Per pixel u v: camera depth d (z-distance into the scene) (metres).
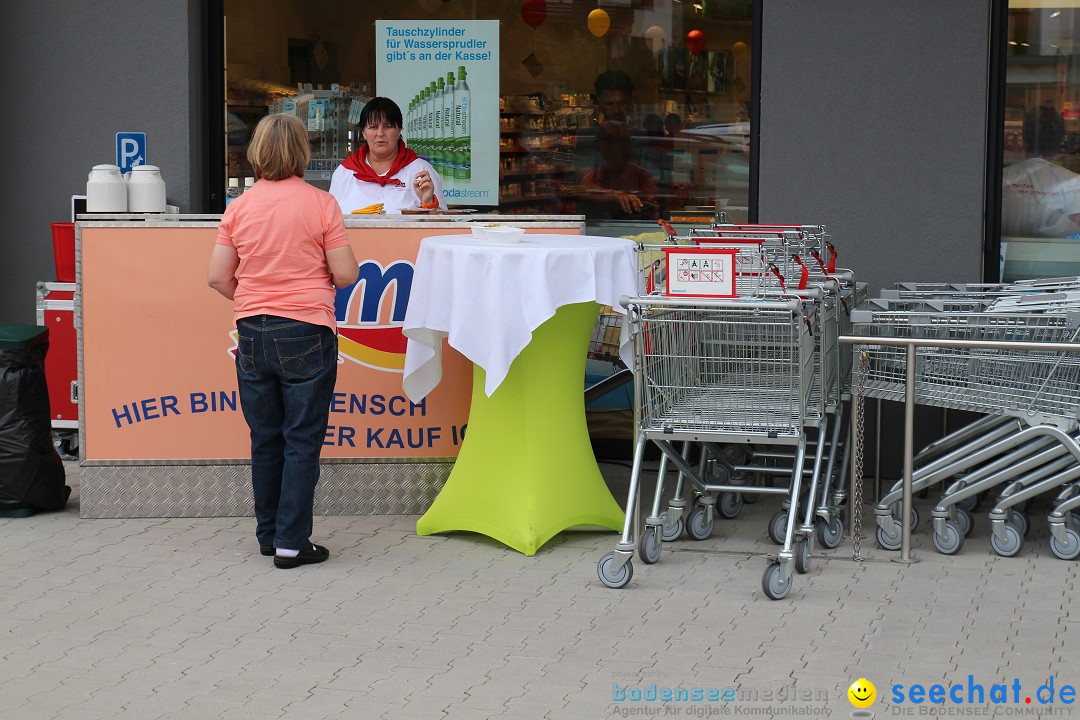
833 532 5.93
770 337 5.49
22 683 4.40
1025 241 7.21
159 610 5.11
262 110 7.87
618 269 5.59
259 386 5.57
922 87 6.97
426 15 7.84
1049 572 5.59
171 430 6.39
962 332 5.82
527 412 5.88
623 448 7.71
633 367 5.39
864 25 6.98
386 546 5.95
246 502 6.44
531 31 7.79
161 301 6.32
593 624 4.95
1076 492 6.06
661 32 7.60
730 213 7.62
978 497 6.66
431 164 7.95
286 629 4.90
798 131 7.12
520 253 5.43
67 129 7.64
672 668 4.51
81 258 6.31
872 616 5.02
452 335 5.52
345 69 7.92
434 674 4.47
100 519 6.41
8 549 5.90
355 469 6.43
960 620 4.97
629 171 7.76
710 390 5.59
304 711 4.17
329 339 5.57
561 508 5.93
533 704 4.22
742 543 6.04
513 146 7.90
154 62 7.52
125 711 4.18
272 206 5.44
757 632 4.85
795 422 5.37
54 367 7.64
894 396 5.87
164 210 7.39
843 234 7.14
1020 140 7.13
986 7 6.86
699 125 7.61
